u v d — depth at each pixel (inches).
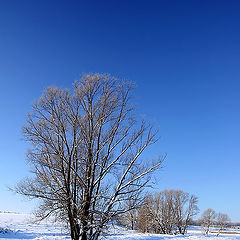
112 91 616.7
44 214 559.8
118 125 611.2
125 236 1238.9
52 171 573.0
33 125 575.2
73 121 575.8
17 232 1246.9
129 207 576.7
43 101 583.5
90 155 577.0
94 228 566.9
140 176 581.0
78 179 569.3
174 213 2031.3
